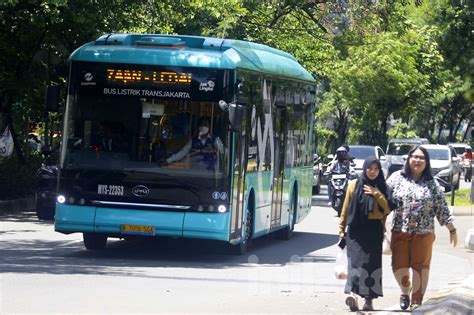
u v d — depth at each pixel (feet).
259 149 76.13
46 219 99.96
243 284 57.93
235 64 68.23
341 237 47.80
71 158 68.95
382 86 222.28
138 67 68.69
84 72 69.26
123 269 62.69
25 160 122.11
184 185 67.67
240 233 71.92
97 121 68.95
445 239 95.96
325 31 156.56
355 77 221.46
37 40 116.26
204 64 68.13
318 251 80.53
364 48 218.59
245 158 71.72
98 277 57.88
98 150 68.80
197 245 79.56
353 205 46.75
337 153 119.24
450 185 173.68
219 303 49.34
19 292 50.19
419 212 48.44
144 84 68.59
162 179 67.82
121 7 112.98
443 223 48.93
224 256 73.56
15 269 59.67
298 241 89.45
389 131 254.88
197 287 55.67
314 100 99.60
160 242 81.61
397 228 48.83
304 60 163.22
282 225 86.63
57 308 45.39
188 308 47.06
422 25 231.71
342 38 160.56
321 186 204.13
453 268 71.92
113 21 112.98
